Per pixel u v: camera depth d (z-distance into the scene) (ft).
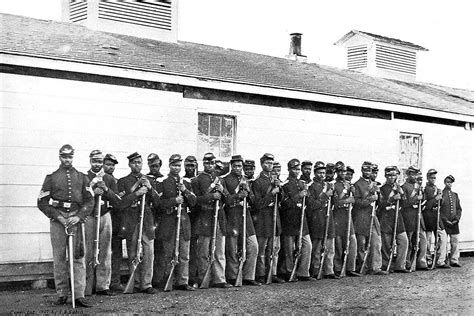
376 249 41.50
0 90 32.55
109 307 28.53
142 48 42.73
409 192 43.62
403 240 42.83
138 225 31.68
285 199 37.29
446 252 46.75
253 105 42.22
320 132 45.96
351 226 40.14
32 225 32.96
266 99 42.93
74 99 34.58
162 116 37.81
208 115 40.29
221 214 34.78
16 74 32.91
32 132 33.24
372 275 40.98
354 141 48.14
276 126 43.45
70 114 34.42
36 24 42.24
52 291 32.24
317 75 53.26
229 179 35.50
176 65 39.50
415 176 44.01
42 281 33.22
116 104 36.01
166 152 37.91
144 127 37.04
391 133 50.75
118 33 46.60
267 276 36.32
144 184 31.50
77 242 28.71
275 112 43.42
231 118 41.42
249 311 28.68
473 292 34.78
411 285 37.01
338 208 39.75
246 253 35.55
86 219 30.27
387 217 42.45
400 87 60.29
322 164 39.09
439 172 54.49
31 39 36.55
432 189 45.42
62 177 28.63
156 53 42.27
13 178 32.60
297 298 32.09
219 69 42.27
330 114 46.68
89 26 45.57
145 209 32.19
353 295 33.30
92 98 35.17
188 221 33.60
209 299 31.09
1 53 31.83
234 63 47.57
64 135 34.19
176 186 33.24
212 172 34.68
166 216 33.12
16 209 32.60
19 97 32.96
